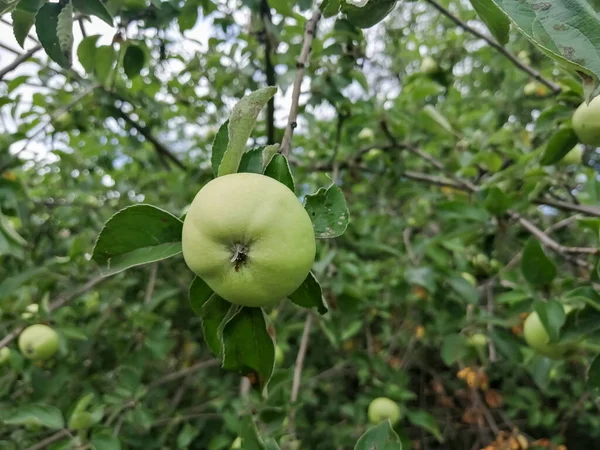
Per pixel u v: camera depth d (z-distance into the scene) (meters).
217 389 0.72
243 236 0.19
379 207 0.85
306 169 0.69
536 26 0.15
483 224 0.49
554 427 0.81
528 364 0.57
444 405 0.89
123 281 0.73
